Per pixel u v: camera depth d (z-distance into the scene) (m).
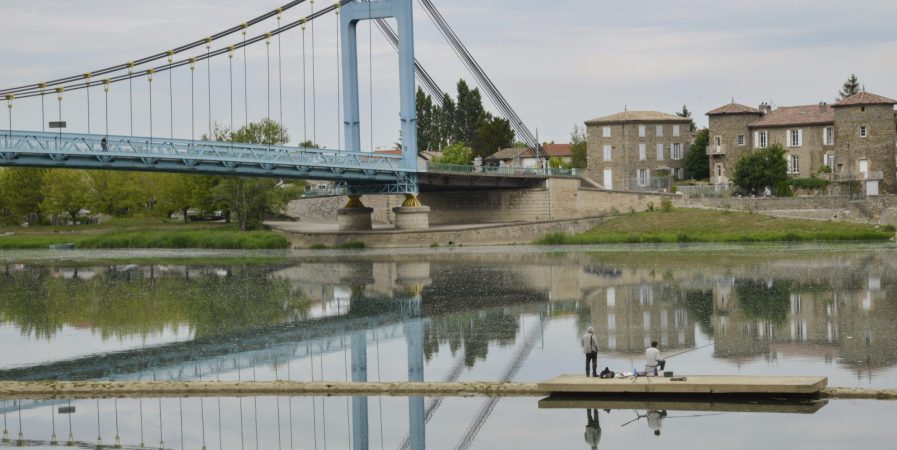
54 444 41.38
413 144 137.38
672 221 137.25
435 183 141.50
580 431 40.44
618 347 55.78
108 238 146.88
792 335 57.16
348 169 129.38
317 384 48.16
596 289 80.12
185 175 163.75
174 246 143.38
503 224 137.62
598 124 170.75
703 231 132.50
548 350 55.47
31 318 70.56
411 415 43.81
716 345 55.12
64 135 98.81
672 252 113.25
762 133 157.75
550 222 139.00
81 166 101.38
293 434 41.91
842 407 41.91
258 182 149.50
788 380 43.38
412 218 137.25
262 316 70.44
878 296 70.50
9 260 120.81
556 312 68.81
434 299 77.19
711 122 160.38
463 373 50.41
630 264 99.44
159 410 45.88
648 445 38.47
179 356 56.53
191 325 66.88
